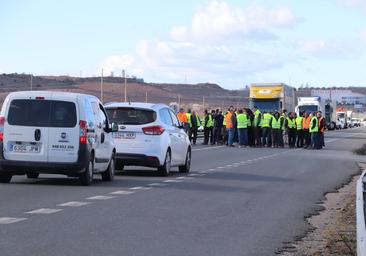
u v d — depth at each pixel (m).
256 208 13.87
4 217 11.52
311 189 18.14
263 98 49.94
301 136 44.28
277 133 43.88
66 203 13.48
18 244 9.27
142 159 19.84
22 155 16.39
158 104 21.06
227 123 43.38
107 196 14.85
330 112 100.19
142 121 20.05
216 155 33.12
